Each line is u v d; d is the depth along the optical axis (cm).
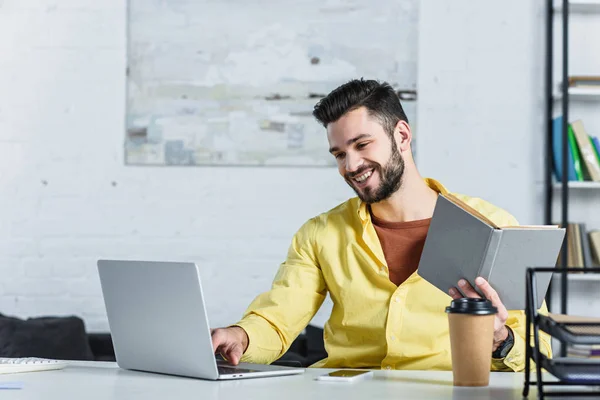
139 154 386
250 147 385
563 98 361
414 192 205
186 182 386
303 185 385
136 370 163
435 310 195
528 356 121
